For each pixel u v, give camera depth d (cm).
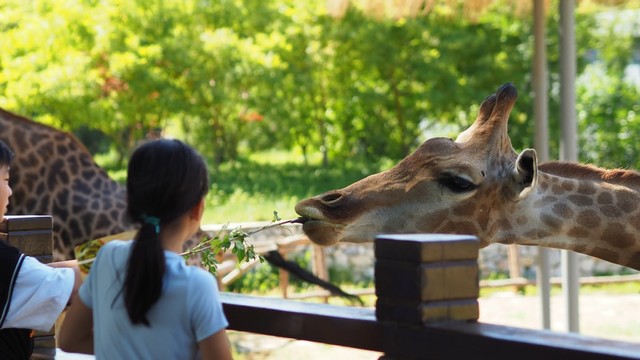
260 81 1692
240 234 315
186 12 1664
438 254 204
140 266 205
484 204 379
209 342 206
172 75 1703
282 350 805
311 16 1766
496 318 907
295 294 1013
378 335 216
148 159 210
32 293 258
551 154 1781
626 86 1883
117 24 1548
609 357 181
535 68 714
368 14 929
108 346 214
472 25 1780
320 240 372
